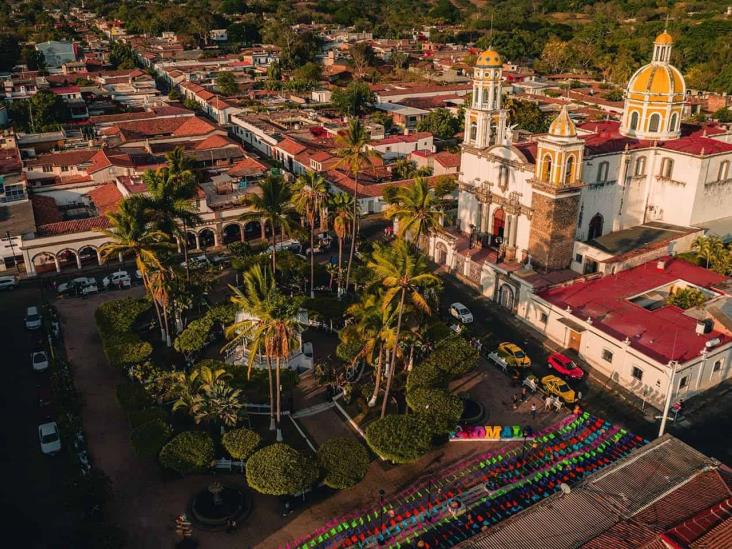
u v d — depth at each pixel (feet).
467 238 334.24
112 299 295.69
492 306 289.94
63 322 275.59
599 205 302.66
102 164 403.54
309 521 171.12
